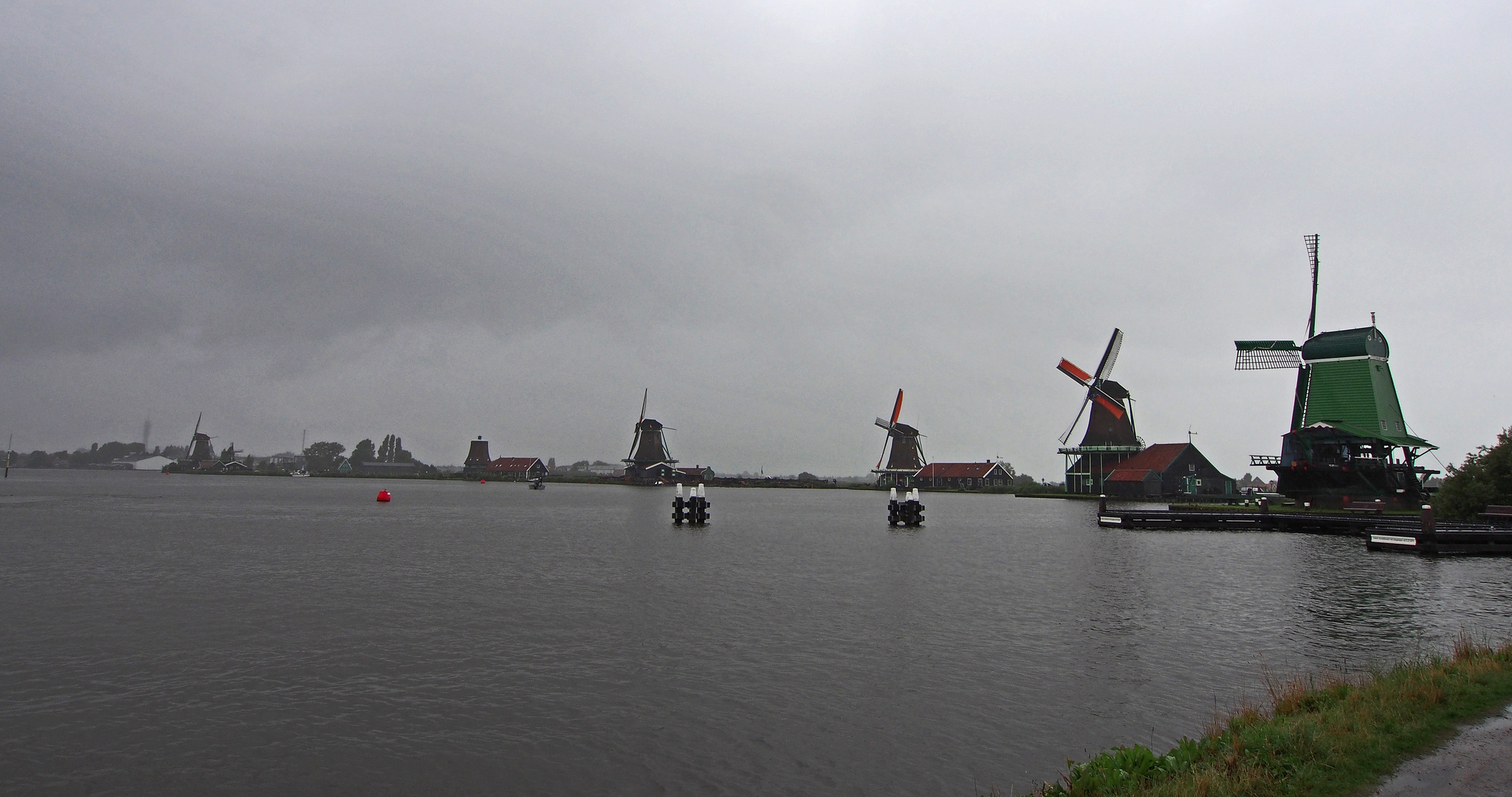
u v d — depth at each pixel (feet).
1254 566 136.26
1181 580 119.44
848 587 111.86
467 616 89.51
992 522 246.68
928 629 84.23
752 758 50.39
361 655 72.90
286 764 49.49
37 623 84.53
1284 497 296.71
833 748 51.83
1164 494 373.61
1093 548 166.30
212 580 113.09
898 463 563.89
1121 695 61.98
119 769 48.67
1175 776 35.40
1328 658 72.74
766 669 69.26
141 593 102.53
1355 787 32.63
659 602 98.58
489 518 249.55
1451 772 33.81
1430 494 236.02
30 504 289.33
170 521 217.36
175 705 59.57
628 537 186.19
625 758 50.29
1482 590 109.81
